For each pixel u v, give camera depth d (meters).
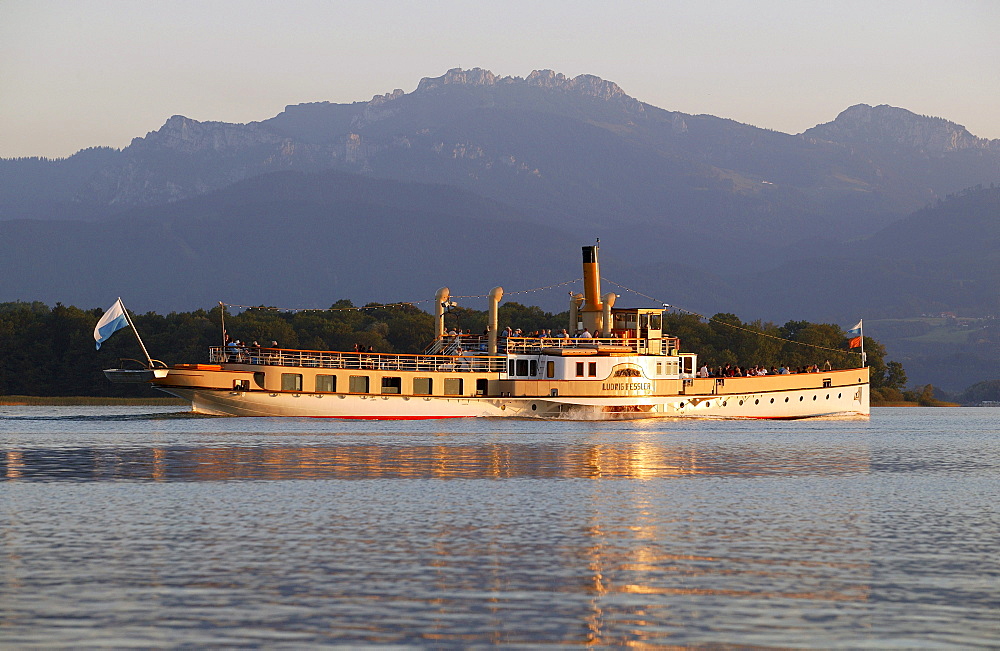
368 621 74.69
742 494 135.12
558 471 156.50
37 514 115.00
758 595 82.44
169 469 154.50
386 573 88.19
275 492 132.38
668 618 76.12
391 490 134.88
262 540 101.12
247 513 116.31
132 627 73.00
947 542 103.06
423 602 79.50
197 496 128.62
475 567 90.56
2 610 76.88
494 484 141.50
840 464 174.50
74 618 75.06
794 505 126.12
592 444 199.50
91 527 107.31
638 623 74.81
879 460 183.88
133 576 86.50
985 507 125.94
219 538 102.00
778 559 94.75
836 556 96.19
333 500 126.12
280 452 177.88
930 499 132.75
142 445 189.12
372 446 189.38
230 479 144.00
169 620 74.69
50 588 82.69
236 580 85.50
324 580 85.75
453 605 78.88
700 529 108.88
